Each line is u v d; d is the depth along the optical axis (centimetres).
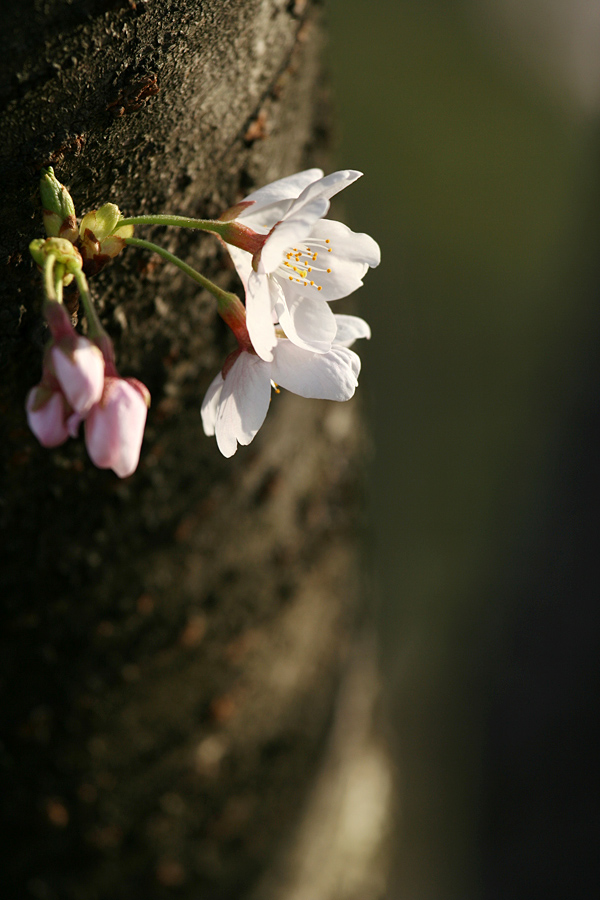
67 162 42
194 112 44
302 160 49
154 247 43
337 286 44
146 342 46
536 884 83
